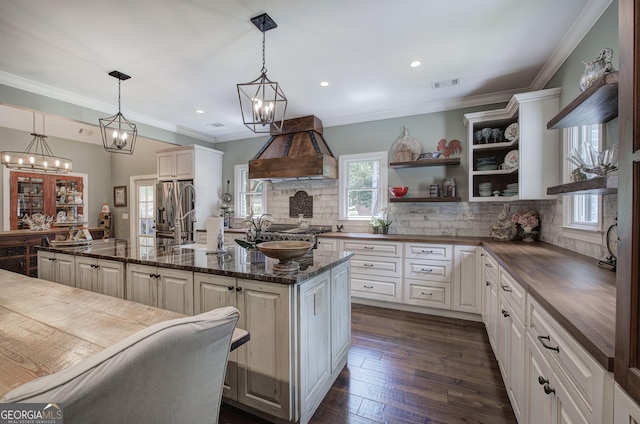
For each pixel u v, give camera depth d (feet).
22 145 17.88
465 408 5.73
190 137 17.33
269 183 16.67
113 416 1.82
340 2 6.42
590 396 2.71
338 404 5.89
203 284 5.87
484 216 11.99
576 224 7.65
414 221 13.14
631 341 2.10
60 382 1.59
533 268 5.58
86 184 21.09
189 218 16.29
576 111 5.17
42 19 6.93
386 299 11.51
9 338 3.29
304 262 6.34
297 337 5.07
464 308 10.29
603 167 5.08
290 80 10.50
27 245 13.88
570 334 3.13
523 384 4.83
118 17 6.89
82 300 4.62
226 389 5.66
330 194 15.03
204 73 9.86
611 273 5.20
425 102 12.62
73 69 9.46
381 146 13.83
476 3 6.47
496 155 11.59
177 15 6.84
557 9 6.64
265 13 6.78
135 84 10.66
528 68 9.50
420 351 8.04
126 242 10.05
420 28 7.41
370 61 9.11
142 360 1.90
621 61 2.20
